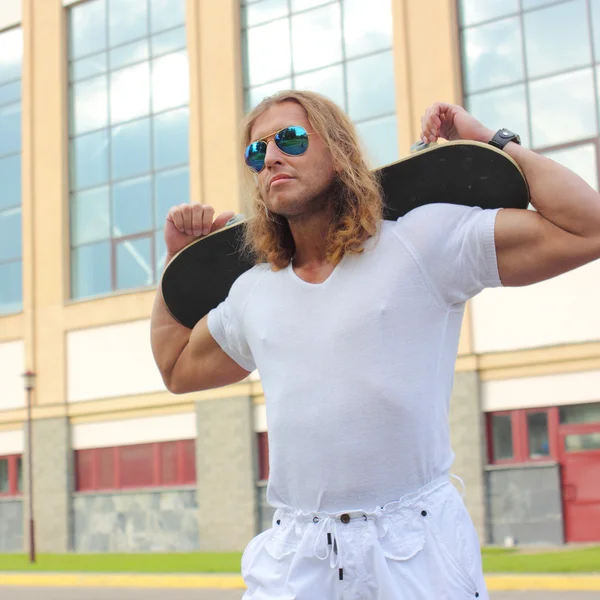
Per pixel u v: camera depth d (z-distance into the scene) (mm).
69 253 22406
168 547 20062
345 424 2074
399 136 18047
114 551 20781
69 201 22578
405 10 18188
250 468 19000
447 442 2195
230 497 19172
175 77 21281
